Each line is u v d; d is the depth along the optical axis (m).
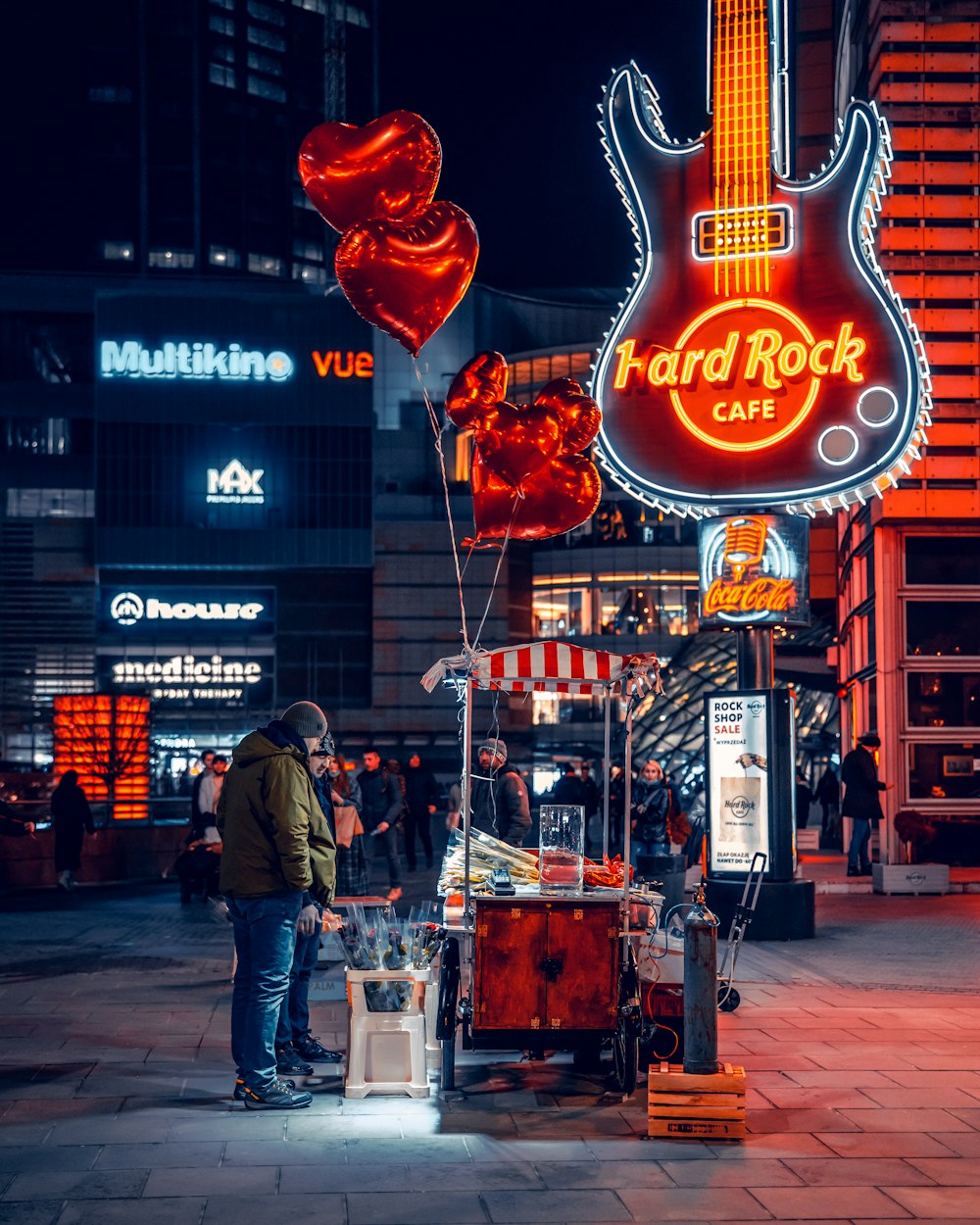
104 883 21.45
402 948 7.36
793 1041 8.58
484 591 71.12
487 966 7.29
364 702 68.94
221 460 68.00
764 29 15.68
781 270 15.48
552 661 7.53
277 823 6.82
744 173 15.62
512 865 8.20
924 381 15.03
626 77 16.06
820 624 36.72
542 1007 7.27
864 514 20.33
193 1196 5.43
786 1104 6.98
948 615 18.95
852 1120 6.68
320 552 68.00
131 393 67.62
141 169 96.62
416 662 69.56
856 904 17.03
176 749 66.25
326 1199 5.41
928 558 18.97
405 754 68.56
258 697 67.75
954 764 18.89
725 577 15.02
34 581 67.12
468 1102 7.05
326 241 103.50
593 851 22.89
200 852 17.66
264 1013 6.89
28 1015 9.39
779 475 15.30
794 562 14.95
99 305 67.88
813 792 42.53
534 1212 5.27
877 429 15.09
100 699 28.14
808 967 11.76
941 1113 6.81
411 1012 7.22
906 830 18.27
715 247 15.66
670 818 15.46
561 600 75.94
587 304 89.00
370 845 28.58
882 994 10.38
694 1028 6.54
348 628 69.12
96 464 67.12
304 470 68.38
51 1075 7.53
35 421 73.62
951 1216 5.24
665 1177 5.74
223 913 13.37
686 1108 6.35
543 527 9.40
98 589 67.12
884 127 15.34
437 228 8.36
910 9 19.09
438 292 8.47
